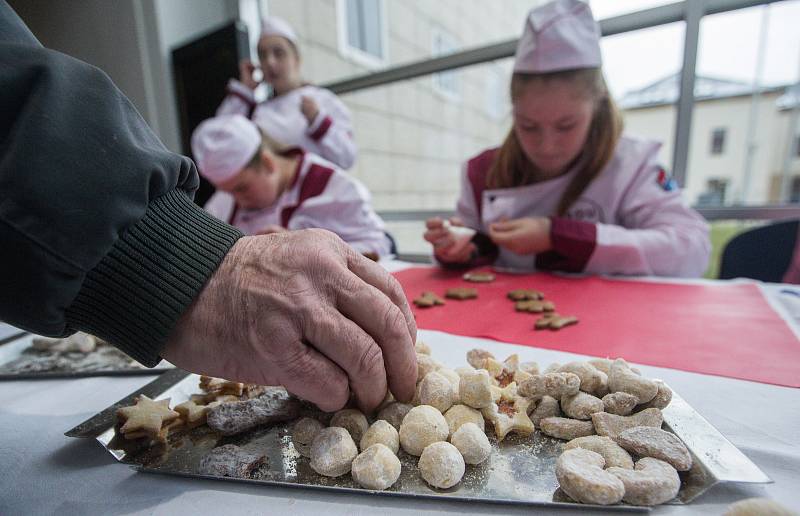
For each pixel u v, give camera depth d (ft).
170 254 1.08
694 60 3.88
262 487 1.01
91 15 6.11
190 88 6.63
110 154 1.02
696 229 3.48
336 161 6.28
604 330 2.09
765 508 0.82
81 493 1.02
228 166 4.24
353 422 1.19
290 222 4.58
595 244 3.26
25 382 1.63
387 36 10.18
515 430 1.20
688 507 0.91
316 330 1.05
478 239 4.09
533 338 2.02
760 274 3.97
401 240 10.58
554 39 3.04
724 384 1.48
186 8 6.80
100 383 1.62
